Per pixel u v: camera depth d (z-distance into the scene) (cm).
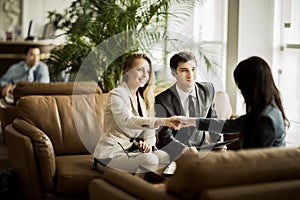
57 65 562
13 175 405
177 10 550
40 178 385
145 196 233
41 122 419
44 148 378
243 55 512
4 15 900
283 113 291
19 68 734
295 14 480
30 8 905
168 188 222
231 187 207
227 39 525
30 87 486
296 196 213
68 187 374
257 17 509
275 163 217
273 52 508
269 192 208
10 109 562
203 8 606
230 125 337
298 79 478
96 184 267
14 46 857
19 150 391
